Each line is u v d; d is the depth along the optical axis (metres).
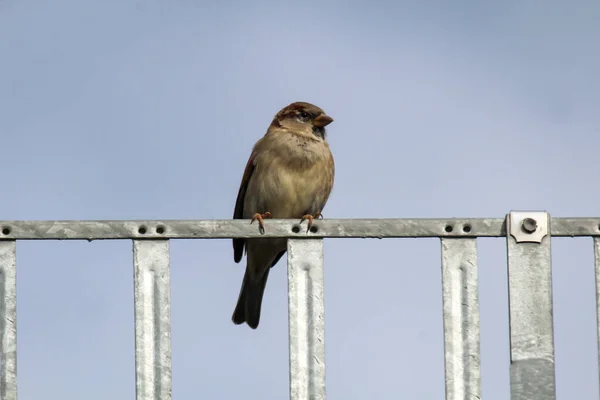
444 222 7.05
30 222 6.81
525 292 7.02
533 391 6.92
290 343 6.87
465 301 6.96
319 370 6.82
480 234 7.06
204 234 6.95
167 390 6.70
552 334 6.98
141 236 6.89
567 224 7.09
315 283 6.97
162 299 6.84
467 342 6.90
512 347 6.98
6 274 6.75
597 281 6.99
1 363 6.64
